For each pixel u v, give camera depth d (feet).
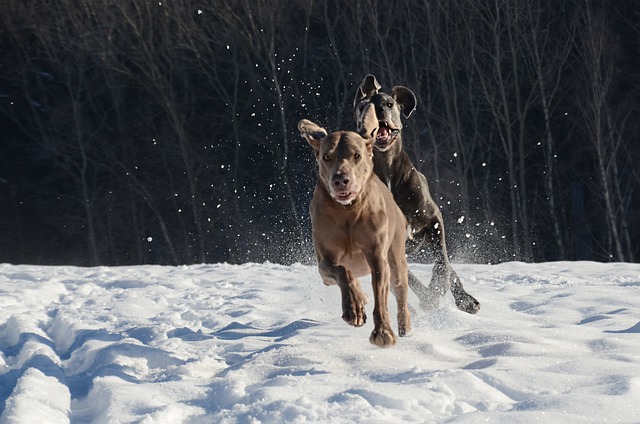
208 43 89.35
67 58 90.84
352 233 18.56
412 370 15.93
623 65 86.74
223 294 31.53
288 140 89.51
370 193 18.51
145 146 90.63
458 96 88.84
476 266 40.52
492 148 85.66
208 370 18.01
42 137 92.73
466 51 86.69
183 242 90.17
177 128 87.10
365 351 18.45
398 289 20.67
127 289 34.14
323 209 18.53
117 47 90.33
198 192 89.30
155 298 31.04
